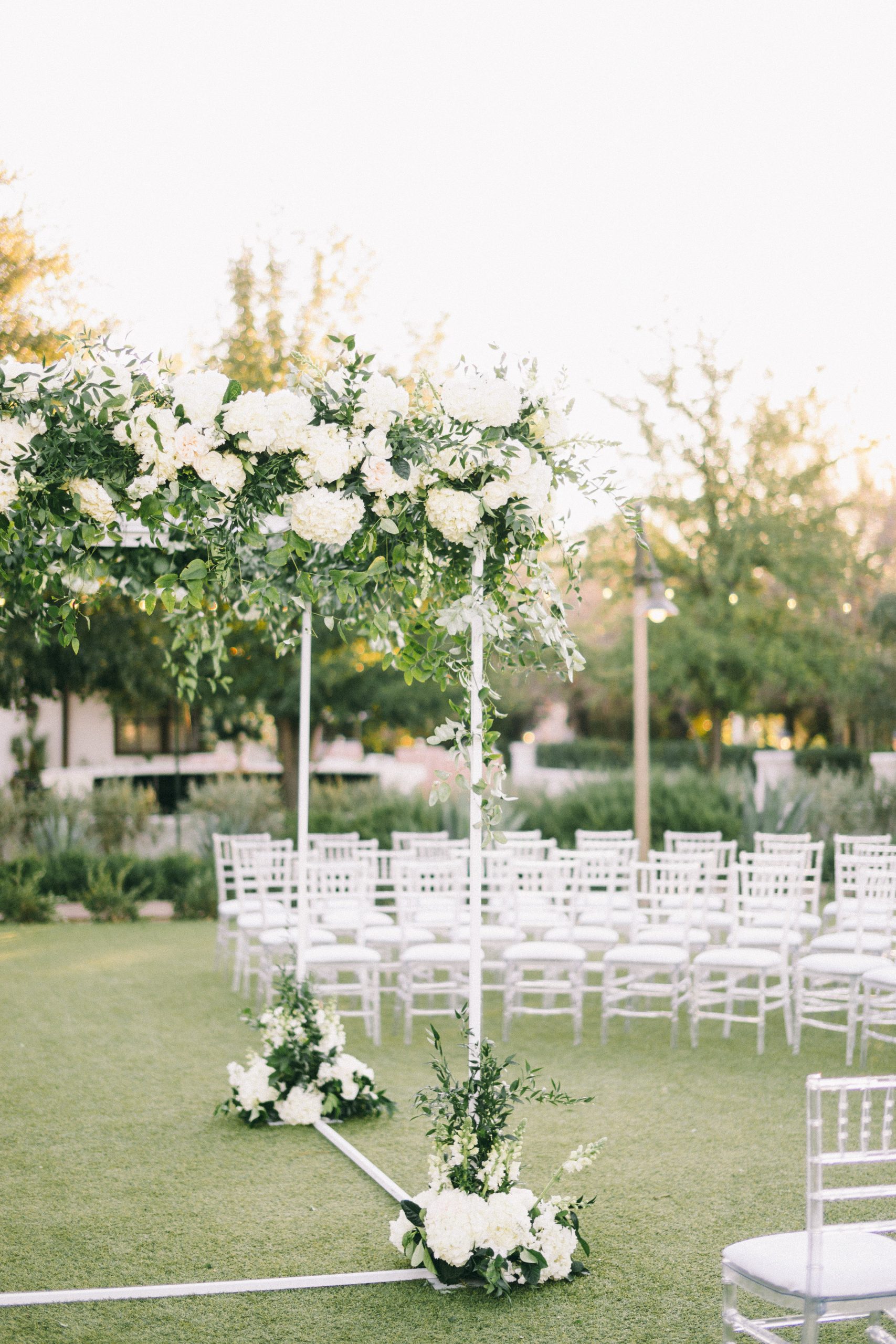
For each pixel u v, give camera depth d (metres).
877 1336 3.29
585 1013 8.12
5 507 3.72
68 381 3.78
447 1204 3.83
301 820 6.00
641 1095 6.00
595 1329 3.49
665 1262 3.96
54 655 13.32
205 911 12.52
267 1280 3.80
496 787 3.94
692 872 7.17
